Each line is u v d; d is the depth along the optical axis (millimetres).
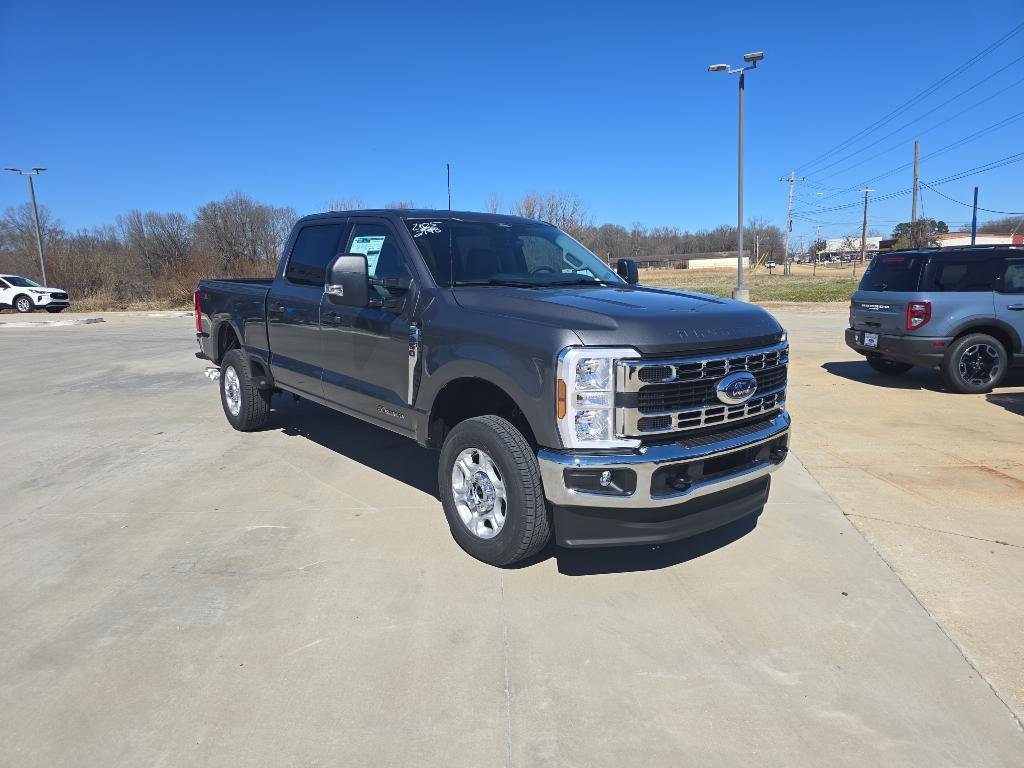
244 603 3449
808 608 3418
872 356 10141
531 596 3529
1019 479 5320
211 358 7305
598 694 2758
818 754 2426
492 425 3676
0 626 3238
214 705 2672
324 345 5191
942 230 81000
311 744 2463
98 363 12438
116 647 3062
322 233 5488
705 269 99375
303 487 5168
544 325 3445
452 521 4008
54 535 4293
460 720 2596
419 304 4203
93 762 2369
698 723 2590
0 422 7445
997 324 8484
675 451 3332
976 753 2426
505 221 5113
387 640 3125
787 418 3988
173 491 5098
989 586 3621
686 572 3801
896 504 4809
